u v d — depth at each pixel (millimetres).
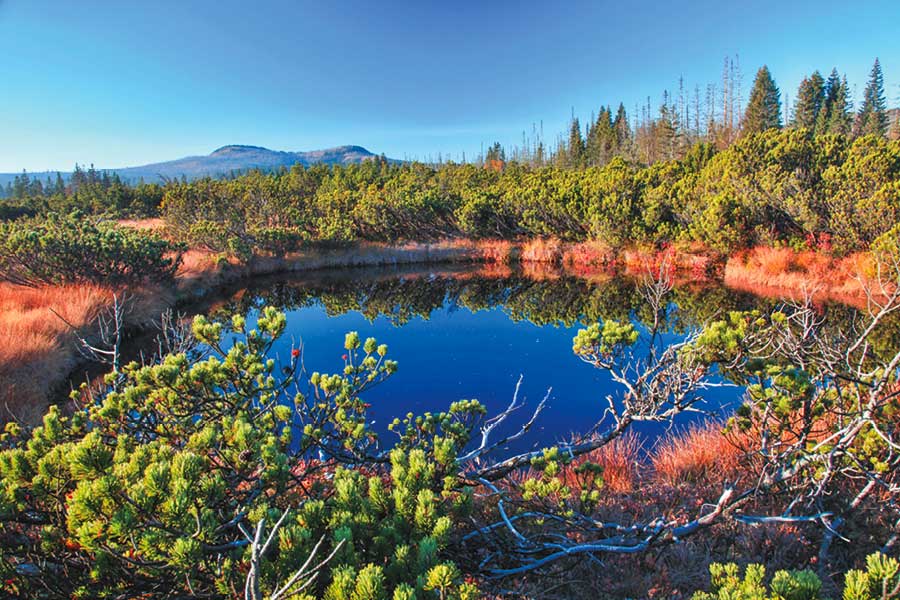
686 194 18641
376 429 6500
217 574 1817
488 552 2982
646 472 4676
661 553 3027
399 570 1795
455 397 7691
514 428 6500
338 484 2152
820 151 15539
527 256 24359
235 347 3186
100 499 1656
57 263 11391
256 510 2002
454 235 28141
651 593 2750
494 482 4016
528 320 13469
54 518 1995
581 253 22891
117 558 1746
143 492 1670
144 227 27484
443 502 2537
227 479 2340
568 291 17188
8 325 7789
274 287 18797
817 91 53500
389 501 2166
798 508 3312
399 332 12328
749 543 3119
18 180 87750
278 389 3543
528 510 3102
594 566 3037
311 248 24125
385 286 19391
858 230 13320
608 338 3395
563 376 8547
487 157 94750
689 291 14938
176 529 1666
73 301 9953
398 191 28484
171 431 2900
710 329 3006
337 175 43844
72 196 44156
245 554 1769
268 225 25656
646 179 21188
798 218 14719
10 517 1891
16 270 11383
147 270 13359
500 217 26703
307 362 9445
